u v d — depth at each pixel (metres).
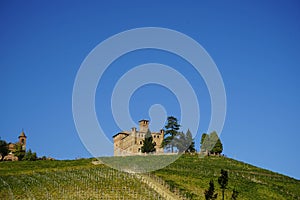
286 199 88.62
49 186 92.62
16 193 87.38
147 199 79.62
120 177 98.06
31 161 135.12
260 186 95.06
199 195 82.50
